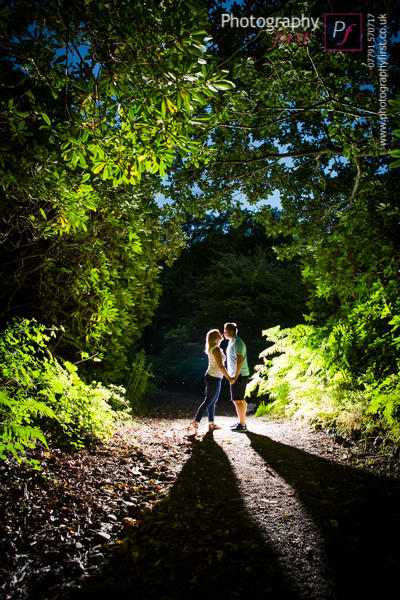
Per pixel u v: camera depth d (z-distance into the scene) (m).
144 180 5.28
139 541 2.16
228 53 6.03
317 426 4.81
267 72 6.10
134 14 1.85
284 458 3.78
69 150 2.26
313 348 5.93
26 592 1.63
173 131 2.13
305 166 8.20
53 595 1.63
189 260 20.88
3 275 4.62
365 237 5.58
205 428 5.73
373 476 3.11
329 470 3.35
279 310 13.45
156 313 20.30
